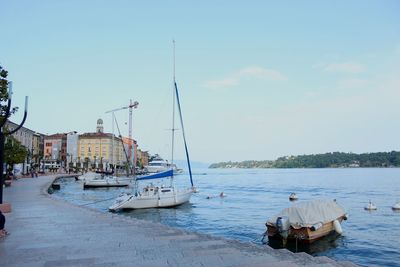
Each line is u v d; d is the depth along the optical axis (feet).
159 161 537.65
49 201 106.11
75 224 55.42
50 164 568.00
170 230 48.70
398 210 150.10
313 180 429.79
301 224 83.10
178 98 164.55
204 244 37.70
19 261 30.68
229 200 199.31
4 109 93.25
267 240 88.33
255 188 301.63
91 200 193.57
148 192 149.69
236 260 30.22
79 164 590.96
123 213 139.44
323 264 28.73
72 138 590.55
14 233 46.24
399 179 422.41
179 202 152.25
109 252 34.06
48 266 28.91
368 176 518.37
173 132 163.02
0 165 72.95
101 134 602.85
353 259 73.56
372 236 94.84
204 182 414.62
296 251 79.97
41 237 42.96
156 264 29.19
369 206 152.56
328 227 88.12
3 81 90.84
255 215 138.00
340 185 329.31
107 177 287.48
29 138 437.99
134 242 39.19
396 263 70.49
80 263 29.81
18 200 109.50
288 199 204.74
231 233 100.68
